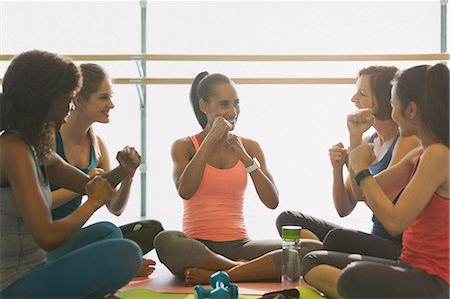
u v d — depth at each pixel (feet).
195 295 6.73
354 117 6.73
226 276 6.83
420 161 5.76
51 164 6.76
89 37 12.48
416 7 12.51
